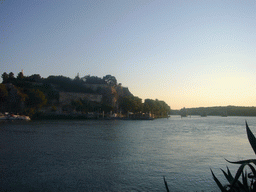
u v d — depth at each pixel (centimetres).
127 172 2364
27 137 5178
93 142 4559
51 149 3638
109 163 2733
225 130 8300
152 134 6550
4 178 2130
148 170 2444
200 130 8281
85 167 2541
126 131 7538
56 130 7156
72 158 2984
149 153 3391
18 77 19825
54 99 18388
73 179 2127
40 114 15375
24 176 2194
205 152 3503
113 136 5819
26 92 15025
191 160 2925
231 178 433
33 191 1830
